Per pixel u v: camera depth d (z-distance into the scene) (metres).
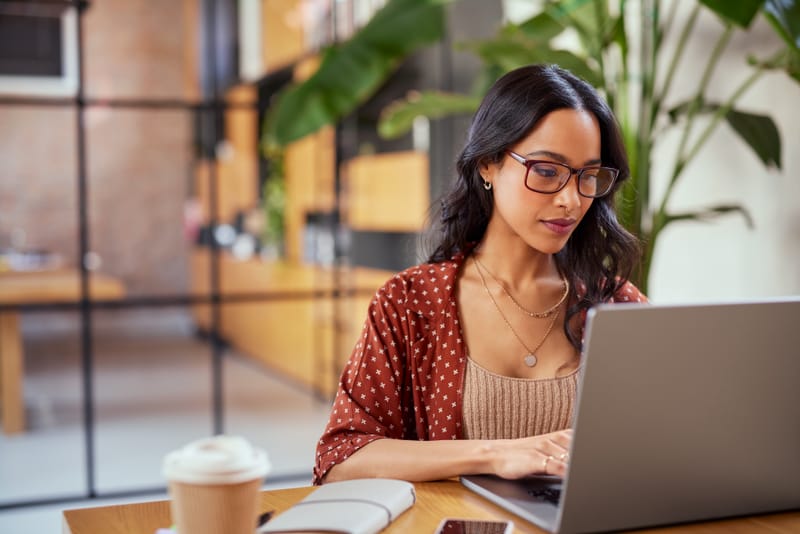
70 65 9.10
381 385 1.51
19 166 9.21
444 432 1.50
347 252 5.75
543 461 1.25
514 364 1.52
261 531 1.06
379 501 1.16
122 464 4.54
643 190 2.88
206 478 0.93
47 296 4.93
